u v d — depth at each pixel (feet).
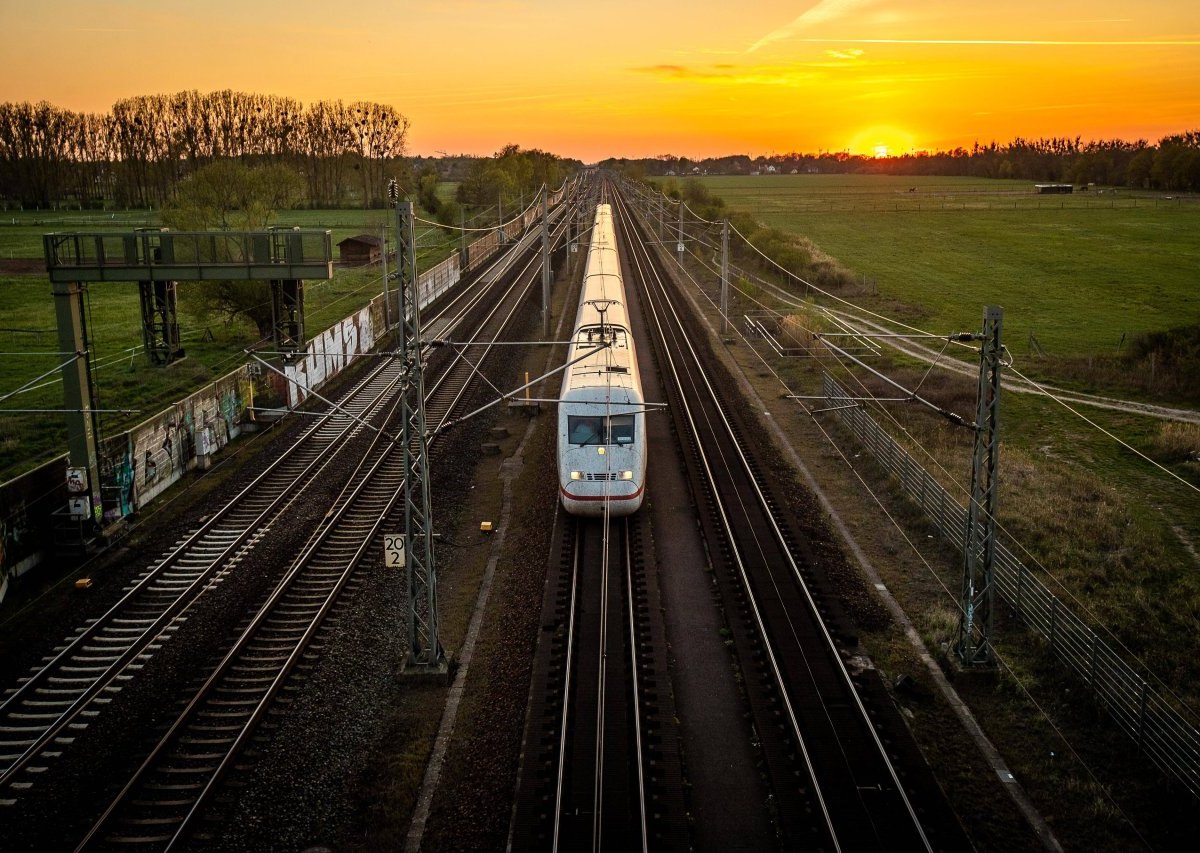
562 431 80.48
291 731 52.01
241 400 110.83
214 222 146.61
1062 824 46.03
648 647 60.64
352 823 45.19
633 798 46.52
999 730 53.83
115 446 81.76
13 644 61.41
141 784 47.14
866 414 105.81
